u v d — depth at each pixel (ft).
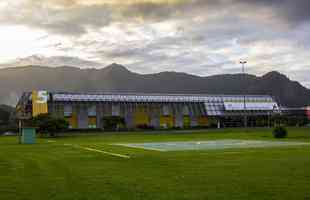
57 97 337.72
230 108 398.21
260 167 65.62
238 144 136.26
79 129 310.04
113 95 369.91
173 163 73.51
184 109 391.45
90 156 91.86
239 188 46.21
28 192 45.24
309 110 425.69
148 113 376.48
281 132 187.01
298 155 87.66
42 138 214.07
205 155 90.02
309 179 52.37
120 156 90.48
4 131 303.68
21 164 75.72
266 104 420.77
